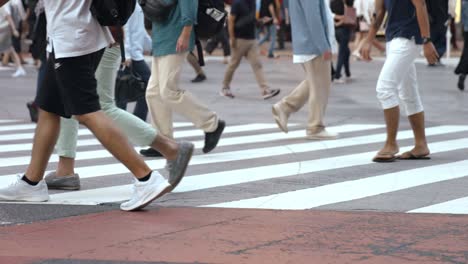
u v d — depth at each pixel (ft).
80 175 42.98
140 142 37.78
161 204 35.86
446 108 72.59
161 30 45.27
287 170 44.24
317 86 55.16
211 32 45.80
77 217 33.42
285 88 90.17
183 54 45.75
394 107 45.44
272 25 126.82
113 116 38.58
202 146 53.47
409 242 29.73
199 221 32.73
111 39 34.50
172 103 46.39
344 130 60.34
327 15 54.34
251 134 58.70
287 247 29.07
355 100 78.89
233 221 32.73
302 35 54.39
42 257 27.99
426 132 58.59
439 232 31.09
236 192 38.40
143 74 57.06
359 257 27.91
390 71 44.88
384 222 32.58
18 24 112.57
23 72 104.58
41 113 35.55
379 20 47.19
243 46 80.74
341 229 31.50
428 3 45.52
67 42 33.17
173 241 29.86
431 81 93.40
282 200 36.58
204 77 95.86
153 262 27.43
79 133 59.62
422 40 44.39
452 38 136.87
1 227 31.86
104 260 27.68
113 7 33.19
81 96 33.50
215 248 28.96
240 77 100.68
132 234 30.81
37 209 34.76
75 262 27.48
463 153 49.39
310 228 31.65
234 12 79.51
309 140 55.67
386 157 46.19
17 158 49.08
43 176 36.70
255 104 77.71
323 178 41.83
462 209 34.76
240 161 47.34
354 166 45.24
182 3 44.32
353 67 110.93
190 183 40.57
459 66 84.28
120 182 41.16
